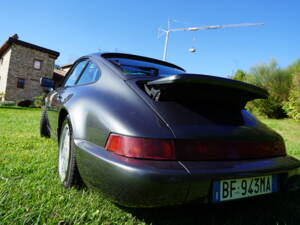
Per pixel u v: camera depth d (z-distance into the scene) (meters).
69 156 1.50
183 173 0.95
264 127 1.43
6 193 1.35
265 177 1.21
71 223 1.14
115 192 1.02
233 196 1.08
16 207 1.22
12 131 3.80
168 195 0.95
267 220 1.38
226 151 1.11
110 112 1.20
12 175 1.68
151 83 1.24
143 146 1.01
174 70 2.12
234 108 1.45
